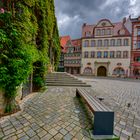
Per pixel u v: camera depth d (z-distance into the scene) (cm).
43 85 859
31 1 559
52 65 1862
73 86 1111
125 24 3834
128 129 360
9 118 388
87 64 4031
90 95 527
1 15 388
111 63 3772
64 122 380
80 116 429
